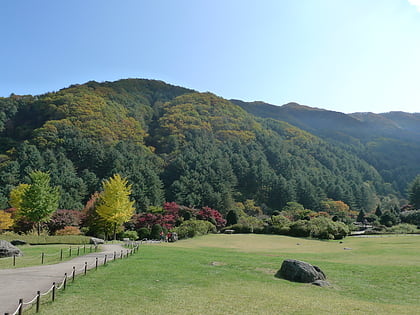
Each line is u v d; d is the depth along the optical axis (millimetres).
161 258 21266
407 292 14414
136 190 79312
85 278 14125
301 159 130375
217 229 59000
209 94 177750
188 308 10406
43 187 41250
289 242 38375
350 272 18062
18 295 11164
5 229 46188
